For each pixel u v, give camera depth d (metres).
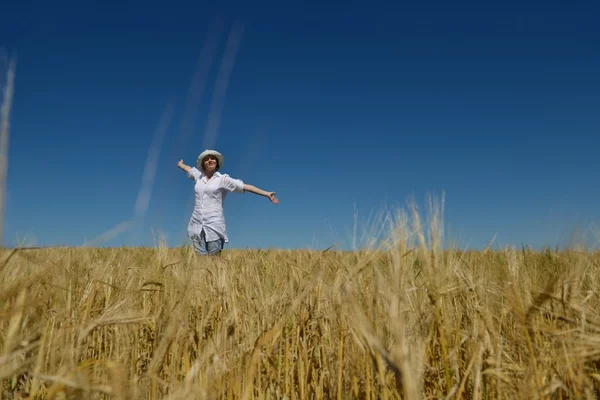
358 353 2.15
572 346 2.05
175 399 1.65
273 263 4.03
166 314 2.46
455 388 1.91
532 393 1.87
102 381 1.71
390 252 1.91
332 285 2.69
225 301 3.00
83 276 2.88
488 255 2.96
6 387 2.05
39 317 2.18
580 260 2.28
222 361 2.24
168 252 3.19
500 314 2.52
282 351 2.82
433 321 2.12
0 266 1.67
